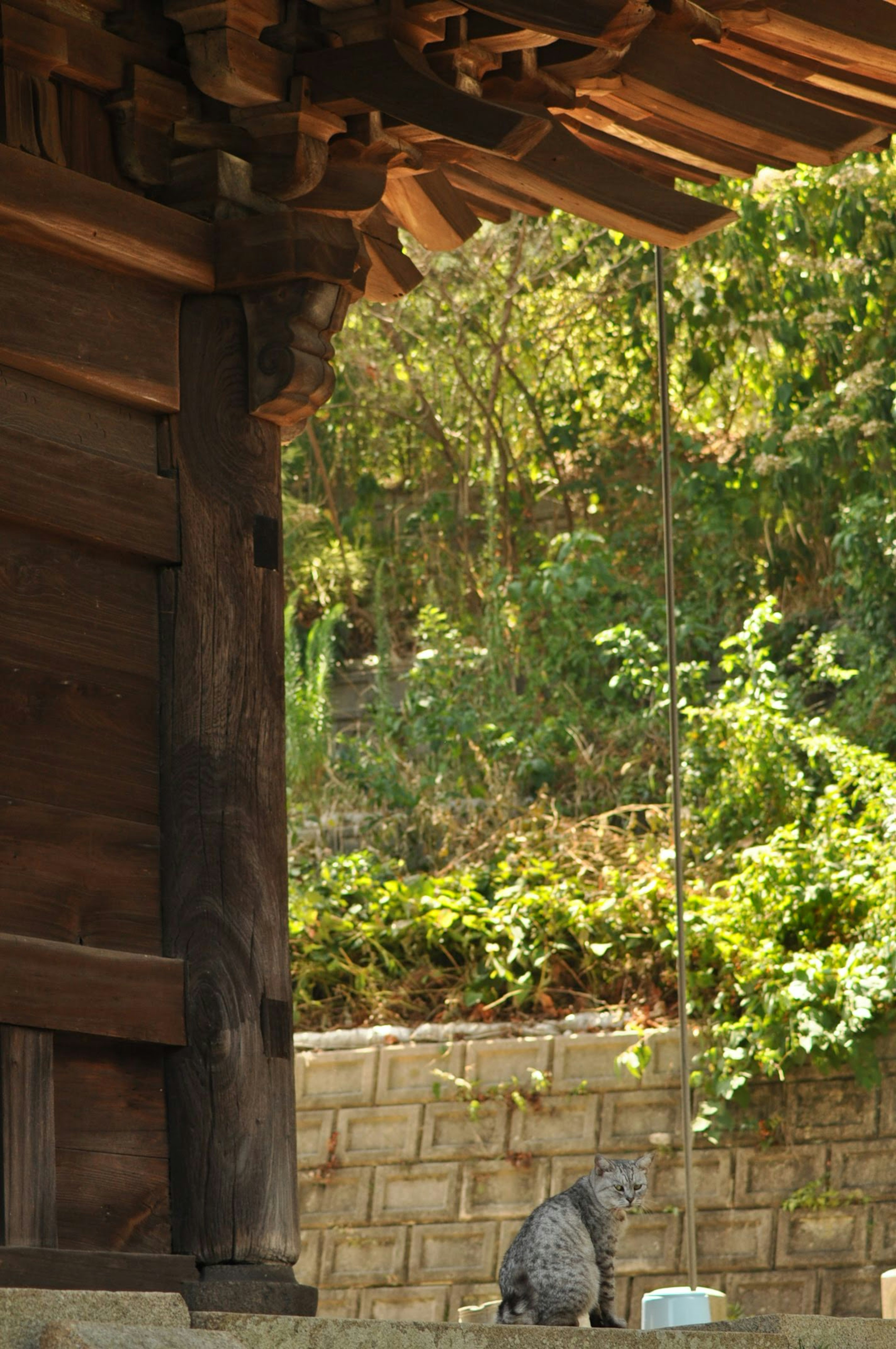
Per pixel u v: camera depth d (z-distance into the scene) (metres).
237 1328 3.21
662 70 4.52
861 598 12.11
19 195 3.78
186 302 4.25
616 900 10.15
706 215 4.72
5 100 3.90
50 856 3.76
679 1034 9.45
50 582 3.88
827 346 12.62
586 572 13.17
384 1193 9.64
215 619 4.13
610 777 12.31
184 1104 3.92
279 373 4.18
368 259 4.51
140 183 4.21
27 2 3.93
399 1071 9.91
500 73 4.39
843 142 4.98
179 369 4.22
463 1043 9.82
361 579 14.98
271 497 4.27
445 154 4.48
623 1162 6.12
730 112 4.68
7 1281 3.42
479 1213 9.40
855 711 11.64
